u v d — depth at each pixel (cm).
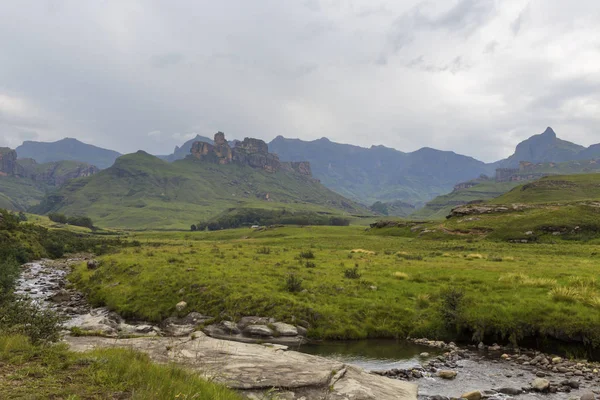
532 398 1530
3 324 1406
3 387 845
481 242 8769
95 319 2617
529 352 2150
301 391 1278
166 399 866
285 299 2756
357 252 6475
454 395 1567
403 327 2534
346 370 1551
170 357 1509
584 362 1950
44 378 941
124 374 1005
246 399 1104
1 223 9025
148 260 4566
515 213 11756
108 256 5806
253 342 2303
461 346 2295
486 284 3070
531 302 2486
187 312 2814
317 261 4791
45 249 9088
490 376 1789
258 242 11000
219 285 3072
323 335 2425
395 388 1458
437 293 2916
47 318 1477
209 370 1373
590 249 6338
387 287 3180
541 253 6138
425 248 7888
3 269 4294
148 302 3062
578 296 2481
